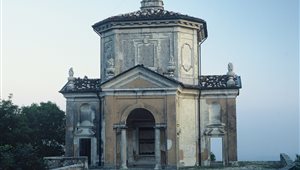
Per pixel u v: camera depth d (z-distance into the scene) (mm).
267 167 42406
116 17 47156
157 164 41438
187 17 46625
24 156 33219
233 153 46000
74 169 35844
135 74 42906
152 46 46688
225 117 46594
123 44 47094
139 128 46344
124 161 42062
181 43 46844
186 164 45312
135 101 42781
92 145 47312
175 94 42188
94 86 48312
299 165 37250
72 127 47875
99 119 47438
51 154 66312
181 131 45312
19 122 50844
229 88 46531
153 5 51438
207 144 46469
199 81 47719
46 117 66875
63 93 48219
